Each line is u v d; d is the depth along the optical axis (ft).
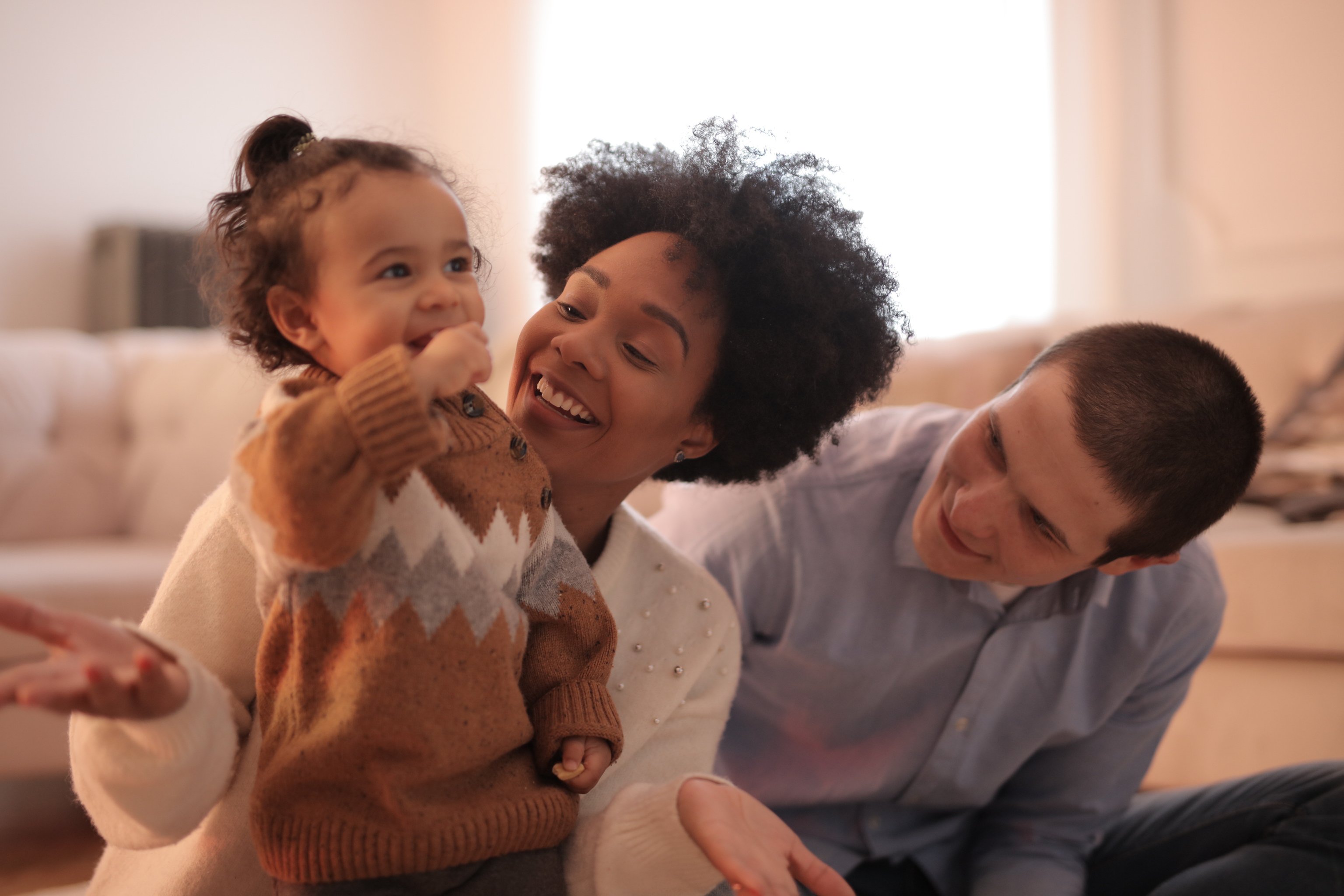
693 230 3.10
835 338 3.38
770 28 14.51
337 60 16.24
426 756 2.31
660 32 15.24
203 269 2.75
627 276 3.07
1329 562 5.97
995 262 13.44
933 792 4.04
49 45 13.96
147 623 2.73
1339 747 5.95
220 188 15.20
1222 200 12.74
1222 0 12.67
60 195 14.02
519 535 2.59
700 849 2.52
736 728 4.13
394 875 2.31
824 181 3.41
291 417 2.07
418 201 2.35
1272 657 6.18
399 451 2.03
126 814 2.29
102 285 13.94
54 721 6.40
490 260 3.13
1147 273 13.08
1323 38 12.14
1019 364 8.29
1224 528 6.50
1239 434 3.24
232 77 15.33
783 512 3.95
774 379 3.25
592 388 3.03
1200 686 6.36
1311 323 8.02
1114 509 3.14
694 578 3.47
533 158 16.08
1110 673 3.95
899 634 3.85
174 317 13.82
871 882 4.21
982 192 13.47
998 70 13.39
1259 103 12.50
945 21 13.58
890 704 3.95
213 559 2.70
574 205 3.64
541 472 2.73
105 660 2.14
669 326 3.06
